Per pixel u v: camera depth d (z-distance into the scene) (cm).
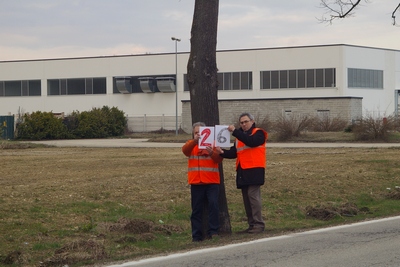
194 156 1016
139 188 1513
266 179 1662
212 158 1005
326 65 5634
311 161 2186
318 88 5659
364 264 798
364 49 5769
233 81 5912
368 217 1220
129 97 6206
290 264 803
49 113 5241
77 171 1933
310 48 5675
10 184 1591
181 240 1025
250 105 5206
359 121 3884
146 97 6162
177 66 6047
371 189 1581
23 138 5109
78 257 862
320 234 1030
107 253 903
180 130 5609
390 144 3466
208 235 1023
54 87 6400
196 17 1043
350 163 2073
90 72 6303
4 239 991
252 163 1034
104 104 6275
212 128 999
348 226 1111
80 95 6328
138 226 1080
